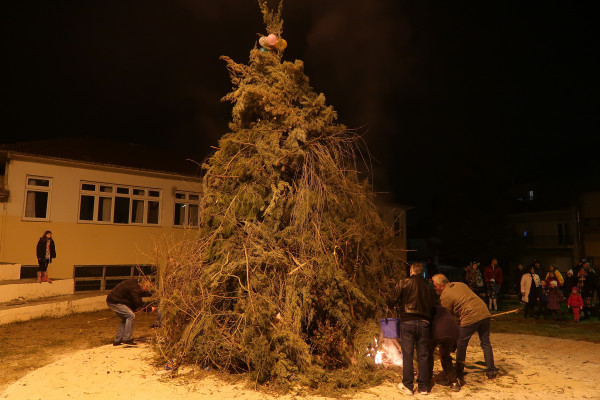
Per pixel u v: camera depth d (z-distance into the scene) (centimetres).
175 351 651
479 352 803
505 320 1298
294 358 581
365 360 608
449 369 579
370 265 721
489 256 2600
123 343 821
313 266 635
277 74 779
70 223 1523
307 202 667
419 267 576
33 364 696
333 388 548
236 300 646
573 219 2989
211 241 704
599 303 1527
